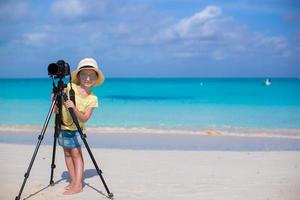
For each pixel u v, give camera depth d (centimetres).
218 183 692
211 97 3619
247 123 1817
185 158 921
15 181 692
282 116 2097
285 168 821
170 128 1638
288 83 7669
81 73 604
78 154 623
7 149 1028
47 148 1051
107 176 738
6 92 4244
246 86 6359
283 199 596
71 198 593
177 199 595
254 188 662
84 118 598
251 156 955
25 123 1798
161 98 3528
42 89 4916
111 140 1282
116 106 2691
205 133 1477
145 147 1134
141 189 648
